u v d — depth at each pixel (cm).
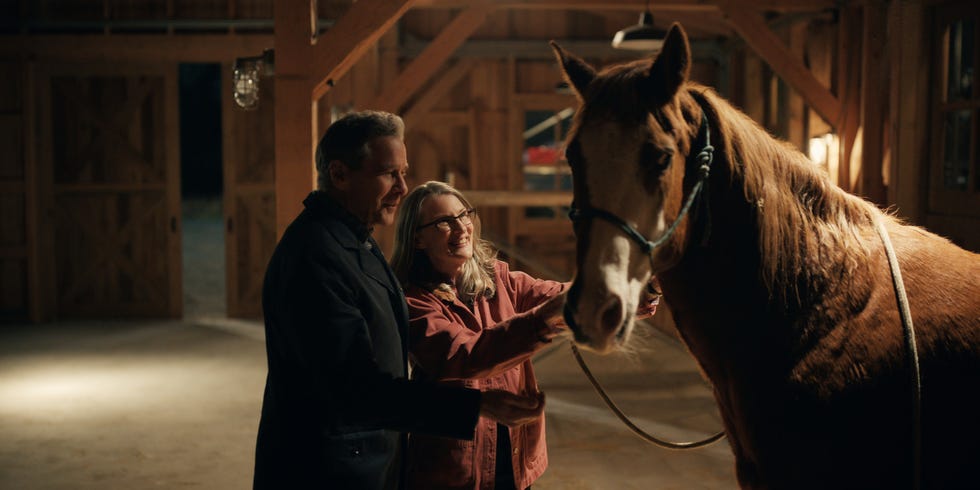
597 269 165
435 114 978
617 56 975
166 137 868
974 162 494
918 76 549
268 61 448
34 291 859
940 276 193
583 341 165
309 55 432
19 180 852
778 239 188
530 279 261
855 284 190
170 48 852
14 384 614
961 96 518
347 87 817
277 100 434
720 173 185
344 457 187
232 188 877
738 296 189
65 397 577
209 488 403
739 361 191
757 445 191
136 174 871
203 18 850
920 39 545
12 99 848
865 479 184
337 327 183
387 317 195
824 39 718
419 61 673
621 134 167
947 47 526
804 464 185
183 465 436
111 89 862
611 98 171
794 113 787
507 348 205
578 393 578
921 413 182
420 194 237
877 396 183
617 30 978
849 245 194
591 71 186
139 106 864
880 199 628
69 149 863
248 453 456
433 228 233
